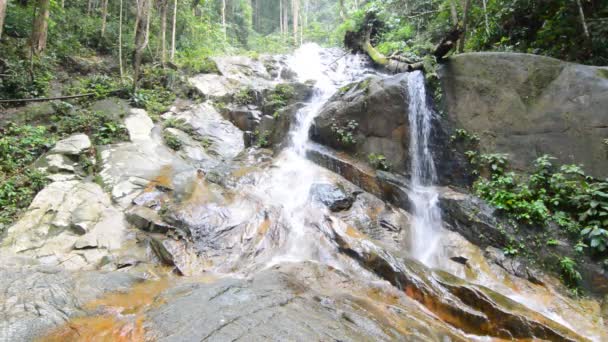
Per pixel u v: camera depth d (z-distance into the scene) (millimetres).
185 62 14164
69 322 3311
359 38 16625
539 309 4406
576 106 5727
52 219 5746
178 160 8703
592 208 5000
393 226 6348
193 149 9555
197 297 3807
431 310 4320
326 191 7059
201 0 17891
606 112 5402
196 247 5480
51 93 10523
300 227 6117
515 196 5746
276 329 3189
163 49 13570
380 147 7832
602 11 7004
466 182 6766
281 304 3777
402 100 7652
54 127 8719
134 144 8820
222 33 21875
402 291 4668
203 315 3373
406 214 6723
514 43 8852
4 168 6781
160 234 5746
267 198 7051
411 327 3781
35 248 5109
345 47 17500
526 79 6367
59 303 3602
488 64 6855
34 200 6043
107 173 7328
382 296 4555
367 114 8102
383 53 14508
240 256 5445
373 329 3525
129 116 10047
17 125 8398
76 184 6770
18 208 5996
